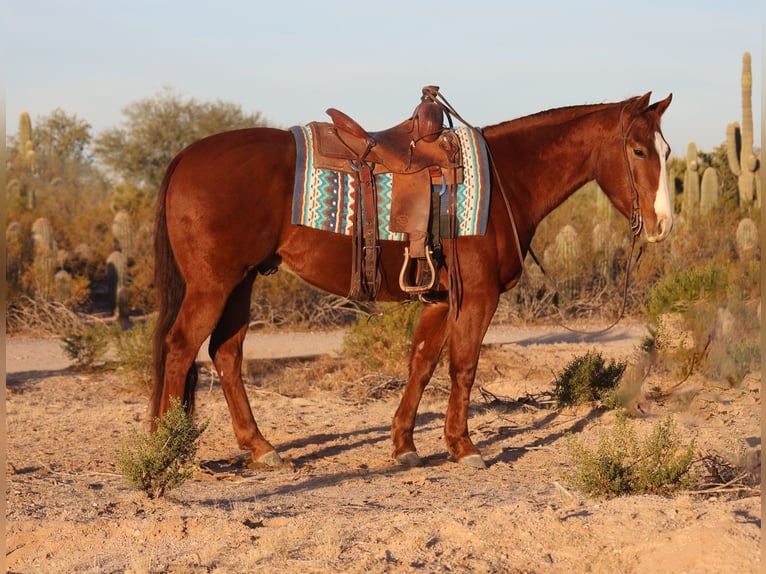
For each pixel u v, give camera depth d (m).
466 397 6.83
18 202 25.64
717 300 10.37
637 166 6.85
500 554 4.32
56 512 5.24
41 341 17.05
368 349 11.93
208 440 7.90
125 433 8.16
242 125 42.34
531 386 10.44
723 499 5.43
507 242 6.72
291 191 6.42
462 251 6.56
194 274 6.38
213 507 5.34
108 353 13.57
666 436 5.71
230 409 6.99
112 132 42.12
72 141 53.66
